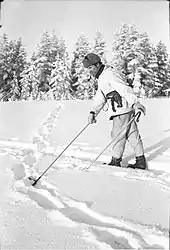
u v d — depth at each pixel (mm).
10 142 5176
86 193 2617
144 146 4809
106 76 3670
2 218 2215
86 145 4871
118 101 3633
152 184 2863
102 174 3195
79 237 1955
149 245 1854
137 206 2322
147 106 9875
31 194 2717
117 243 1898
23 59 32875
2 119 7836
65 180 2992
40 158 4012
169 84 32188
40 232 2020
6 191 2760
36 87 30188
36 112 9094
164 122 6828
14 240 1928
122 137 3693
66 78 27688
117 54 29078
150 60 29719
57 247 1849
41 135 5746
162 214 2176
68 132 5973
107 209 2268
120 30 29469
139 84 26875
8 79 32781
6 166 3562
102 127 6344
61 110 9328
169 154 4293
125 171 3344
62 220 2186
